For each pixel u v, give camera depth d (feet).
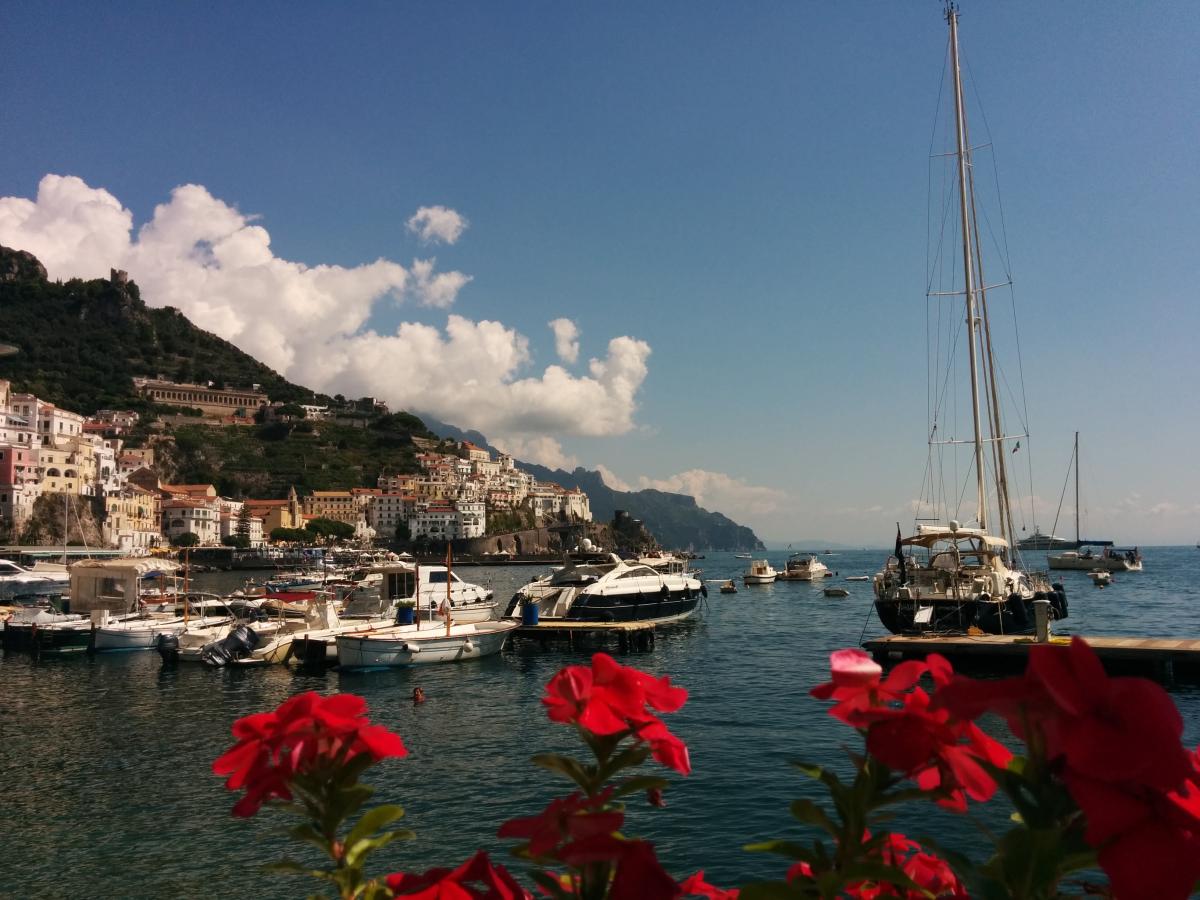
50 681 110.93
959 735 4.63
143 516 534.37
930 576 112.98
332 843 5.60
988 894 4.29
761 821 47.06
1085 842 4.02
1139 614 188.24
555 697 5.61
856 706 4.96
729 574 523.29
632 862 4.88
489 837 46.73
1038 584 120.37
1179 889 3.41
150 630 139.64
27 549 378.94
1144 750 3.44
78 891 41.01
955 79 139.74
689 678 104.01
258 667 118.01
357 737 5.57
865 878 5.10
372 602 162.81
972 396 133.28
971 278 134.62
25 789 59.11
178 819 51.60
